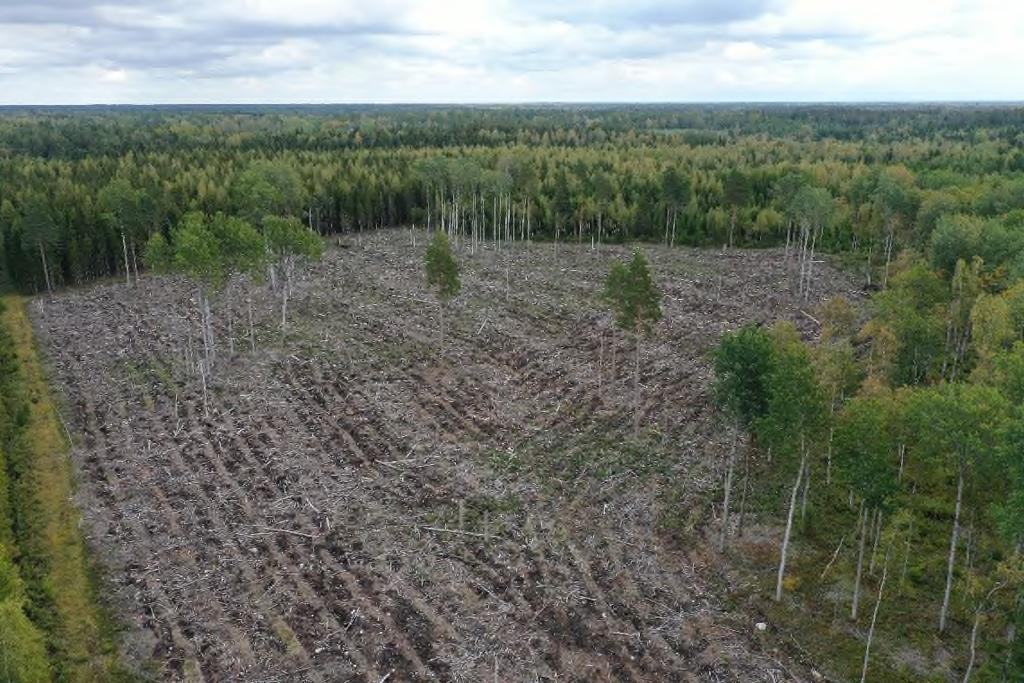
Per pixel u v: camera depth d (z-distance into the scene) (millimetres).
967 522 35281
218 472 41312
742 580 32969
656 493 39344
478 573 33156
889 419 31547
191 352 58156
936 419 27969
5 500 37531
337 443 44250
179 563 34125
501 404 49062
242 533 35969
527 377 53188
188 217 56844
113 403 50125
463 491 39250
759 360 32344
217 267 52531
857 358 50250
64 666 28469
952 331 50219
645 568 33656
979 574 31953
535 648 28953
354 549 34656
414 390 51125
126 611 31375
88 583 33094
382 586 32188
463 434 45281
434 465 41750
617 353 57469
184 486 39969
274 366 55062
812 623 30469
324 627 30031
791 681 27578
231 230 54062
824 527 36438
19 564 33938
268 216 61969
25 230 75688
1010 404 28125
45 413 48719
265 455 42781
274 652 28922
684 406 48688
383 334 61250
